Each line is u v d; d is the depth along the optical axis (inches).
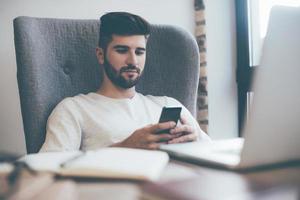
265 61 19.2
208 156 24.4
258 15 79.9
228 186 18.0
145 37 52.9
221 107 80.7
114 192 18.1
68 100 49.8
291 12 19.5
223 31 80.7
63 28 51.7
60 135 45.8
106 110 50.0
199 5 76.0
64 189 18.1
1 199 15.7
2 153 25.4
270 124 20.3
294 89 20.2
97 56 53.5
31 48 46.6
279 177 19.6
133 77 52.1
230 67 81.7
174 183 18.8
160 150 28.7
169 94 58.2
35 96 46.6
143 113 52.1
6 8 59.7
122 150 26.8
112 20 51.0
